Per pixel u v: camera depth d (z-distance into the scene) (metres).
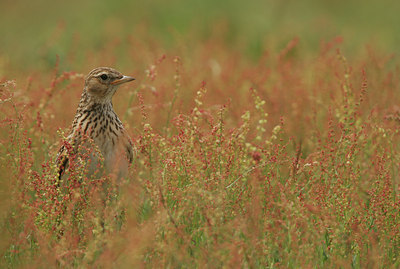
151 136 10.13
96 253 8.91
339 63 16.41
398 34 25.44
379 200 10.02
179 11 29.23
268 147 10.32
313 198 9.97
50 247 9.00
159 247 8.66
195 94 14.55
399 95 15.17
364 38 25.39
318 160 11.17
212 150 10.05
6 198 9.45
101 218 9.73
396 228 9.73
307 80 16.70
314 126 13.23
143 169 10.23
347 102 13.30
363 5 30.83
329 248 9.48
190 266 8.72
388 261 9.30
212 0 30.02
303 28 26.11
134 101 15.06
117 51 22.84
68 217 9.44
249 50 24.25
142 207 9.88
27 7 31.61
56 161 11.30
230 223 8.77
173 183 9.96
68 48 22.97
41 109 13.73
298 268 8.85
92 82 11.66
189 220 9.51
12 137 10.91
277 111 14.24
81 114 11.77
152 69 13.87
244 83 17.05
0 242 9.12
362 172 11.23
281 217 9.73
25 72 18.81
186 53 19.34
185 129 10.46
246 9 29.73
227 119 13.78
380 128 11.27
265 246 8.95
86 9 30.59
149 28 25.55
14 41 25.75
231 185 9.64
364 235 9.58
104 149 11.41
